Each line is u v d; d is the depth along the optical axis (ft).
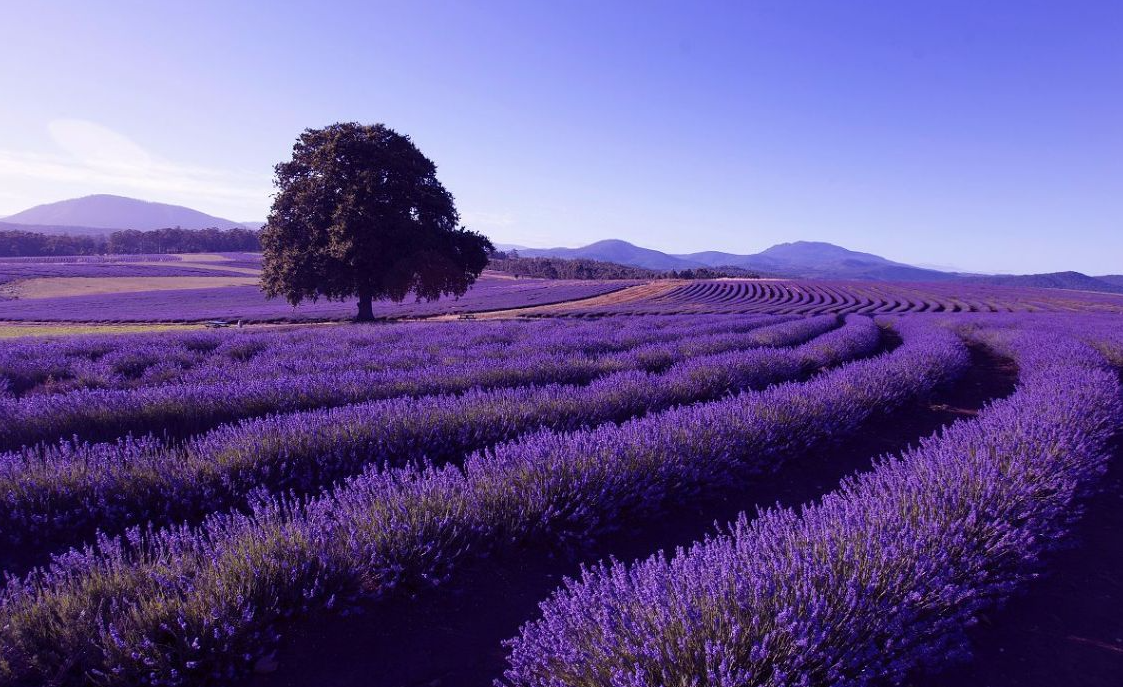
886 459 19.61
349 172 90.02
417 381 26.58
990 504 11.20
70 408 19.62
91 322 119.03
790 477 17.65
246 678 8.22
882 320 101.14
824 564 8.54
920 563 8.50
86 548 9.23
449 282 93.40
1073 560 12.14
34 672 7.34
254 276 295.69
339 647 8.98
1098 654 8.96
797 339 54.80
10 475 12.73
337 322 109.60
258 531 9.91
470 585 10.85
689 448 15.44
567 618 7.80
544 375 30.09
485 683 8.30
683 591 7.79
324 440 15.99
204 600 8.30
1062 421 16.47
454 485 12.35
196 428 20.08
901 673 7.41
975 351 53.78
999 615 10.03
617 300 185.16
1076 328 64.54
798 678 6.90
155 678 7.56
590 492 12.78
